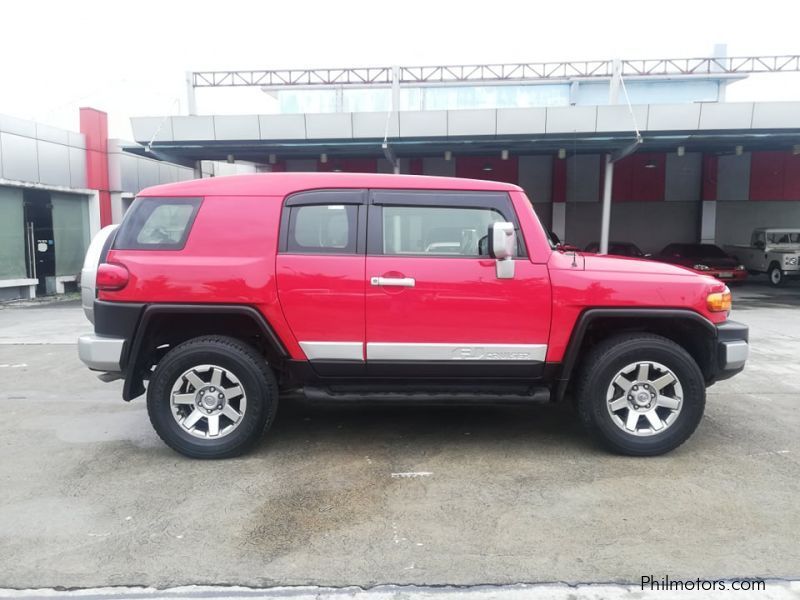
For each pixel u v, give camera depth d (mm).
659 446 4199
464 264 4148
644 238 24469
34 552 3014
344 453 4367
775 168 23578
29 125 15898
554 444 4539
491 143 16062
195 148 16438
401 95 23656
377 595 2646
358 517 3365
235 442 4191
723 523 3266
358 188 4250
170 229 4250
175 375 4184
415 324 4148
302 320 4156
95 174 18500
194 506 3514
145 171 20562
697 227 24172
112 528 3256
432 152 17719
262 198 4242
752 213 23953
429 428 4926
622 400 4203
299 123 15633
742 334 4332
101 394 6168
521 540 3100
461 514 3391
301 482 3850
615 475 3928
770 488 3717
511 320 4145
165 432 4207
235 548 3041
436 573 2807
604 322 4332
